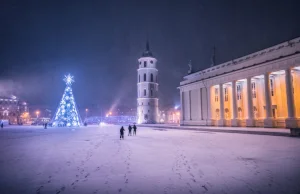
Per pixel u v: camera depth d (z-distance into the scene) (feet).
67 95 201.36
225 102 150.82
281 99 115.24
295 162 29.45
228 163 29.94
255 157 33.55
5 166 31.12
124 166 29.50
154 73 286.87
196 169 26.94
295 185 19.86
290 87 98.43
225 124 138.92
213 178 22.85
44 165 31.45
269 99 109.60
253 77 122.01
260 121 116.16
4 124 281.74
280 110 115.55
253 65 118.42
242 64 129.18
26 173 26.81
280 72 111.04
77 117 206.28
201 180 22.22
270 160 31.04
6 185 21.94
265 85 111.45
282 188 19.13
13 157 39.04
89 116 559.79
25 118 394.73
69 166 30.37
